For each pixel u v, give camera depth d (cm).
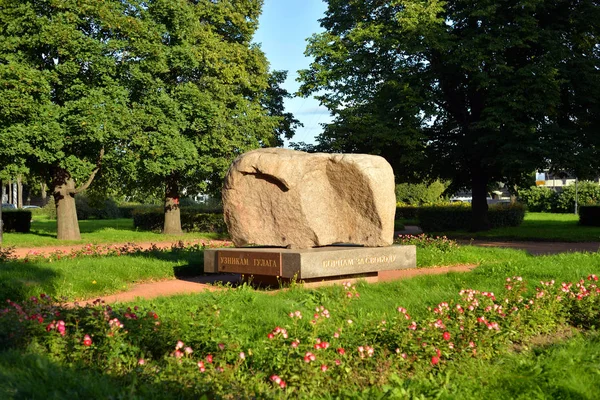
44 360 516
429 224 3023
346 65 2627
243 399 484
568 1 2564
